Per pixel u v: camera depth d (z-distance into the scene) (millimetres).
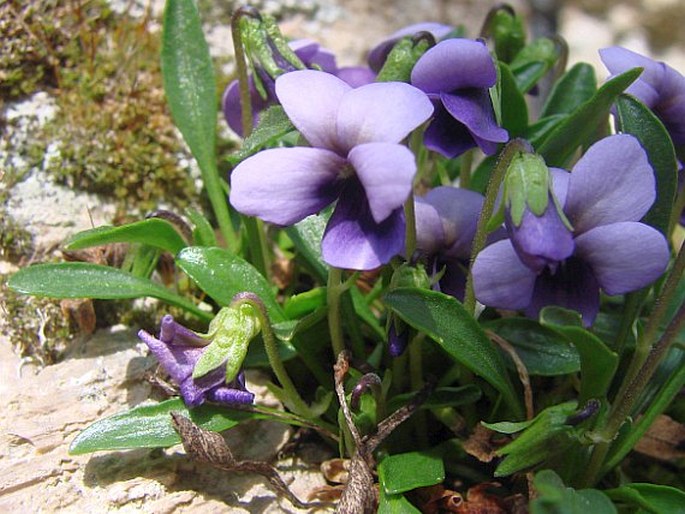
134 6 142
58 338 108
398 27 182
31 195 119
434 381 95
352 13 174
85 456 94
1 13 128
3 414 98
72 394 102
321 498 96
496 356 91
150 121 129
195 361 89
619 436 93
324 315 100
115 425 89
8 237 115
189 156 129
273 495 94
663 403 91
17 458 94
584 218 85
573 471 93
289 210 79
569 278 86
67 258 115
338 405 100
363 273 126
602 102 96
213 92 118
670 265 109
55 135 124
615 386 102
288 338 94
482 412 103
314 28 167
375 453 96
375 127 78
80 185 123
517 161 81
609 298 111
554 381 105
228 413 92
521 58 125
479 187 114
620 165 83
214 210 122
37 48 129
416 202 95
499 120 94
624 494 88
